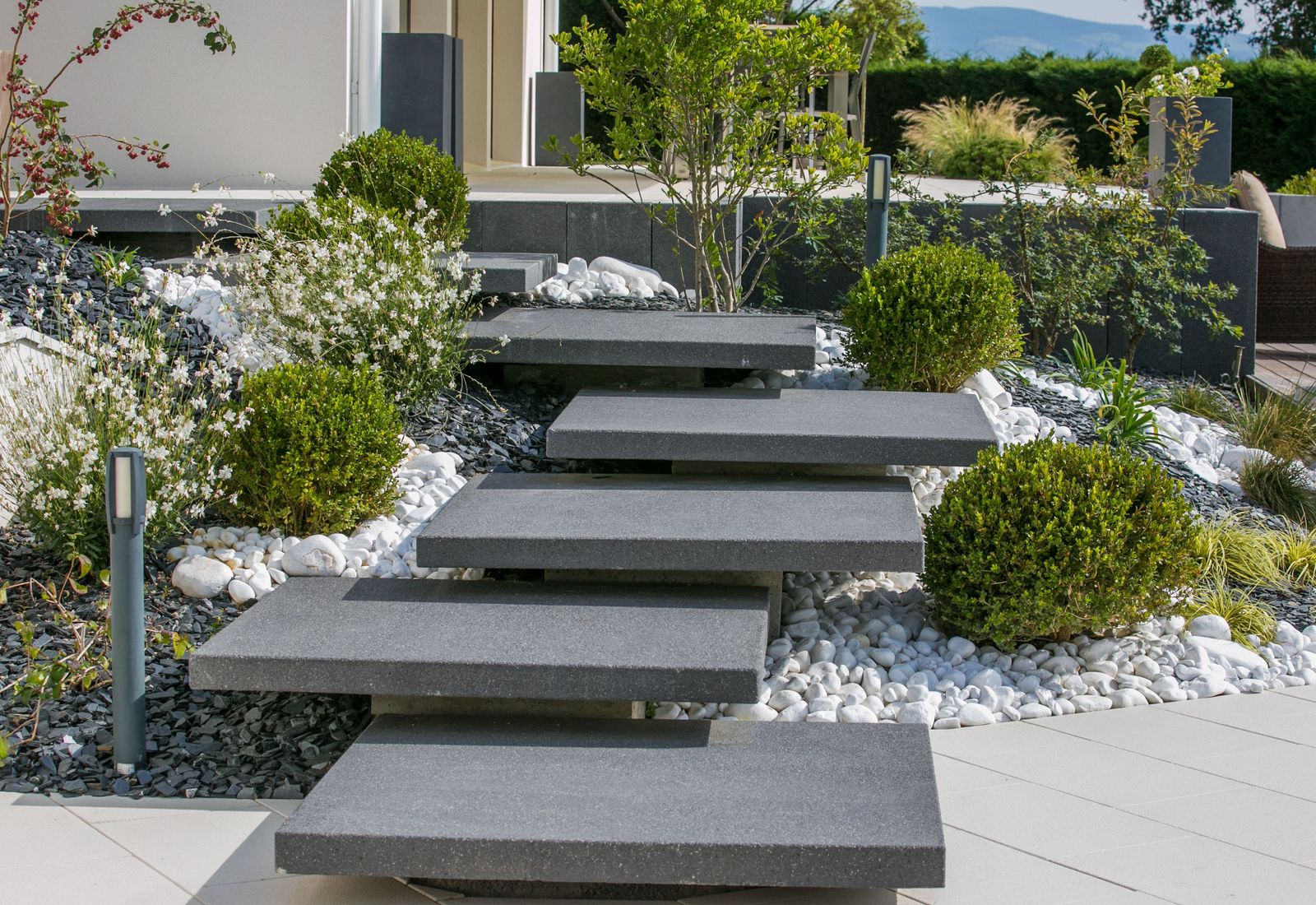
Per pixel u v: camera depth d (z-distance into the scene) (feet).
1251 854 9.14
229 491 13.70
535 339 16.62
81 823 9.62
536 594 11.98
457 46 27.35
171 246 21.02
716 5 18.85
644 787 9.21
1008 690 12.15
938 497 15.66
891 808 8.88
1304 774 10.55
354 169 21.09
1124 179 25.12
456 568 12.66
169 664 11.81
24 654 11.76
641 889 8.80
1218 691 12.49
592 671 10.03
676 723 10.49
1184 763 10.78
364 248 15.85
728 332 17.19
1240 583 15.53
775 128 21.29
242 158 28.91
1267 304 30.04
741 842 8.30
